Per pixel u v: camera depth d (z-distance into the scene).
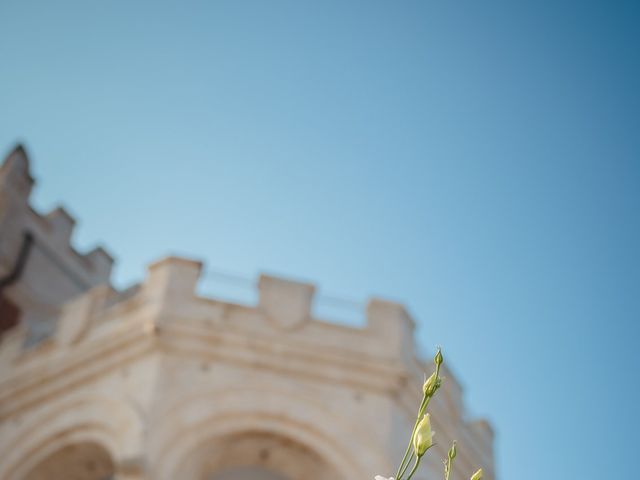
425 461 18.23
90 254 28.44
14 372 19.34
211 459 17.17
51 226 26.94
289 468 17.48
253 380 17.66
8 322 24.27
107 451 17.55
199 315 18.20
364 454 17.19
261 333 18.19
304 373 17.94
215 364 17.77
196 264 18.92
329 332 18.55
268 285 18.86
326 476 17.19
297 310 18.62
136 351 18.05
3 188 25.39
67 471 18.31
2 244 24.81
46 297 25.89
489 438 21.44
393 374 18.19
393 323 18.98
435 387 4.38
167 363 17.66
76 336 19.02
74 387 18.45
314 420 17.39
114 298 19.83
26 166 26.53
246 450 17.42
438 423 19.20
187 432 16.89
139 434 16.69
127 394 17.56
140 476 16.08
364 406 17.78
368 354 18.33
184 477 16.56
